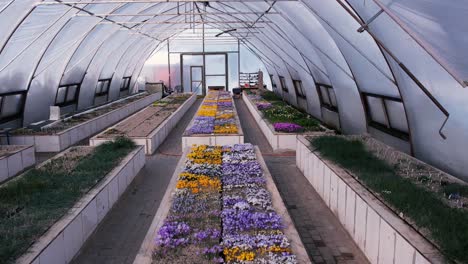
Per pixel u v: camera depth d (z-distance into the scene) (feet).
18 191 24.07
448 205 20.13
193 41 107.45
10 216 21.22
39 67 49.39
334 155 29.19
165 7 65.21
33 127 46.06
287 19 47.67
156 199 29.91
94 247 22.71
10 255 17.17
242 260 17.12
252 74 109.50
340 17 33.83
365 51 34.04
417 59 27.25
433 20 21.18
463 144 26.37
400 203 19.90
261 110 63.72
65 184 25.77
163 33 90.17
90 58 63.05
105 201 26.11
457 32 20.63
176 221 21.08
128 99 83.87
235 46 107.96
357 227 22.38
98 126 56.90
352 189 23.09
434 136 29.53
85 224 22.68
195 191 25.18
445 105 26.91
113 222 25.94
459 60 22.20
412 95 30.66
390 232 18.37
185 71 109.09
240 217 21.21
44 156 42.47
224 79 109.50
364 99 40.93
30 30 40.93
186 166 30.40
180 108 69.21
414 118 31.60
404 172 26.32
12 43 40.52
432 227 17.57
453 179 24.85
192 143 43.52
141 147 36.04
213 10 76.43
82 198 23.85
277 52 76.23
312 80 59.93
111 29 60.39
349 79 42.29
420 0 20.39
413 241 16.79
